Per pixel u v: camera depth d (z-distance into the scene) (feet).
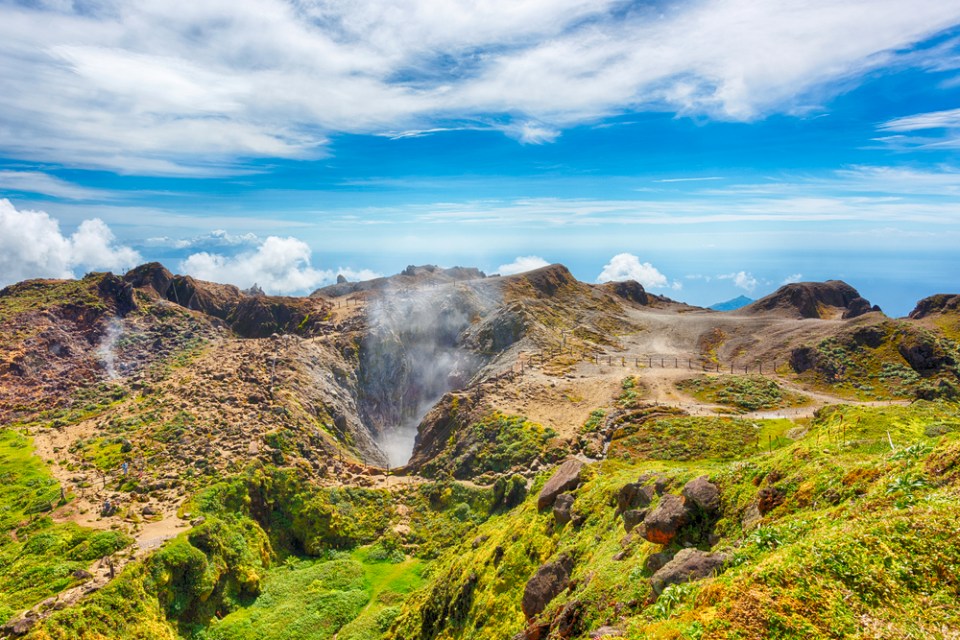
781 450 100.37
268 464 305.53
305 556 274.77
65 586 197.06
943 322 460.14
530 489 265.95
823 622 52.54
